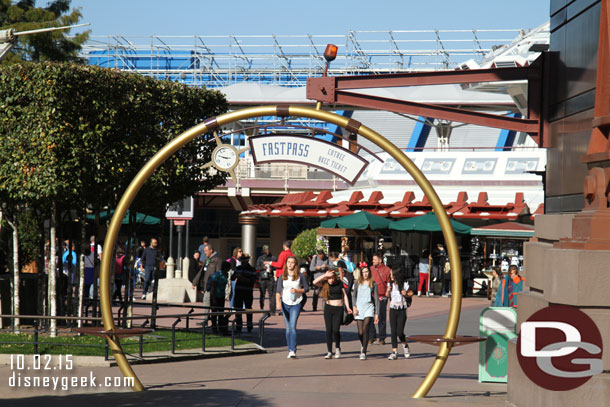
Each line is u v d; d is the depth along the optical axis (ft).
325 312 45.42
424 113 35.76
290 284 45.09
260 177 134.41
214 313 44.50
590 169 26.25
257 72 218.38
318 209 106.22
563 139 31.50
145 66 222.48
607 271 23.76
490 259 100.99
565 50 31.63
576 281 23.89
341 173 32.40
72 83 43.14
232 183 134.62
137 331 31.45
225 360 43.42
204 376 37.09
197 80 217.77
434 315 72.59
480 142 170.60
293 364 42.19
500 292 55.98
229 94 151.53
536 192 105.19
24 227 62.80
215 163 32.73
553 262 25.52
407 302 46.06
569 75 30.99
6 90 43.19
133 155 45.80
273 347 50.44
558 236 28.76
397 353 47.44
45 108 42.57
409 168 31.35
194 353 43.50
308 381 36.09
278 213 105.91
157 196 48.85
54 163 42.63
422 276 99.45
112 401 29.01
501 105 142.92
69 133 43.16
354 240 104.63
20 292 52.90
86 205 47.67
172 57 221.66
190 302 84.17
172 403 28.66
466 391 33.22
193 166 48.91
